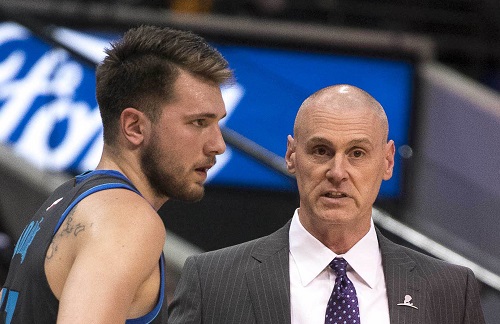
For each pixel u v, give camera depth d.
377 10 21.00
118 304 5.65
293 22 19.75
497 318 14.32
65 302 5.59
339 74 17.30
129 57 6.69
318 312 8.38
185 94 6.55
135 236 5.91
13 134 15.71
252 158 13.33
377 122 8.38
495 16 21.28
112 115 6.68
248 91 16.97
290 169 8.99
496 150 18.64
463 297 8.66
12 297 6.36
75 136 15.78
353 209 8.27
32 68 15.99
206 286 8.66
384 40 18.47
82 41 16.52
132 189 6.35
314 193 8.30
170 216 16.14
